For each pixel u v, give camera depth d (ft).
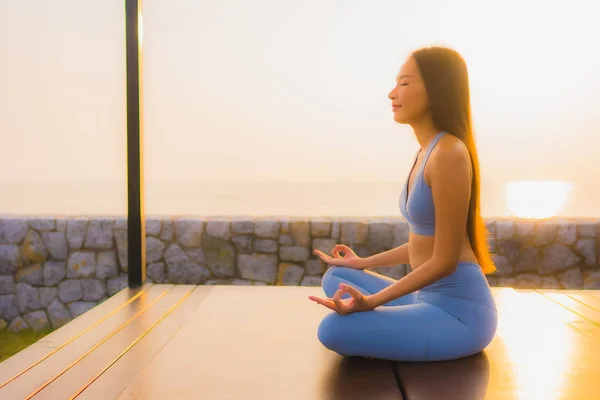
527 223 15.28
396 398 5.68
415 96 6.42
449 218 6.04
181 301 10.03
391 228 15.33
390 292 6.23
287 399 5.65
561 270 15.26
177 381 6.14
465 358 6.77
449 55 6.41
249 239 15.48
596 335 7.82
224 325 8.37
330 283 7.66
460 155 6.06
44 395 5.85
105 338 7.80
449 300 6.44
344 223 15.39
